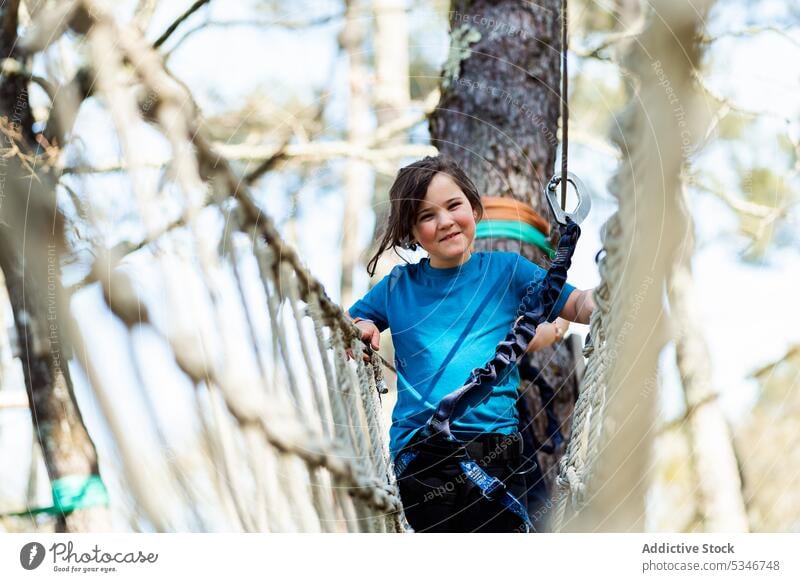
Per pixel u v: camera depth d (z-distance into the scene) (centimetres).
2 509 366
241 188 275
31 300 293
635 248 178
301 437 253
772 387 429
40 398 286
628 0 188
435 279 276
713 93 418
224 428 260
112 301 282
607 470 207
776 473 425
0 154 301
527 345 252
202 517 259
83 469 281
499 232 338
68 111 308
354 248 538
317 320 258
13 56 312
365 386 259
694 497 407
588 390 231
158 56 324
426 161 281
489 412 254
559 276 254
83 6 316
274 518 252
